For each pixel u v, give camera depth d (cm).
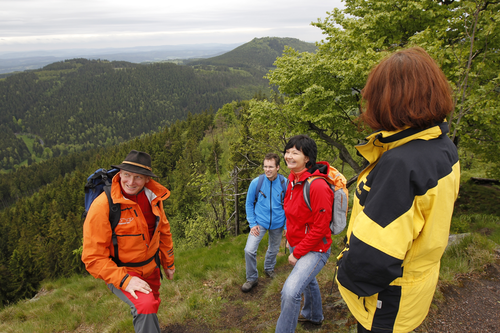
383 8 1050
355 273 123
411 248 122
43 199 8625
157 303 224
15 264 4488
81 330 428
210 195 1884
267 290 397
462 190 1373
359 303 143
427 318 263
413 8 964
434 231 116
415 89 108
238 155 2925
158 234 259
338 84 1071
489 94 792
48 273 4419
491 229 651
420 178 107
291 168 248
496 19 730
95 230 223
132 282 221
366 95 132
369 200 121
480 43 820
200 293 433
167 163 7781
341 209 239
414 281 126
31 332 442
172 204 3997
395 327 131
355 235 123
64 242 4494
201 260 648
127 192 237
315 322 283
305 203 243
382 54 872
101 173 240
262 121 1319
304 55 1182
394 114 115
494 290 298
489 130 1017
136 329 216
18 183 12888
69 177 10394
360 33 1043
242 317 349
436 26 949
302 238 258
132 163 227
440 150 114
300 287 225
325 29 1170
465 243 404
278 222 396
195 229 1702
